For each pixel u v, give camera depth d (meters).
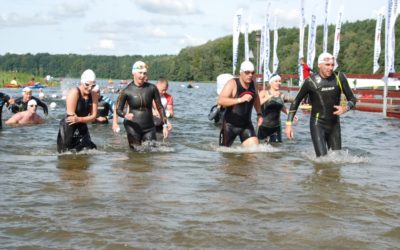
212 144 9.55
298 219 4.33
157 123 11.09
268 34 33.38
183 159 7.68
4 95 11.88
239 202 4.89
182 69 145.50
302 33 29.50
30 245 3.64
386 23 18.62
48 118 14.97
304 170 6.75
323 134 8.11
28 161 7.34
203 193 5.27
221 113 13.19
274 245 3.69
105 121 13.63
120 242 3.71
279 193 5.30
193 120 14.77
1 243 3.68
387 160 7.71
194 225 4.13
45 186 5.54
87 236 3.83
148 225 4.11
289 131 8.51
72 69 186.50
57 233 3.90
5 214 4.38
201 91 57.75
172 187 5.55
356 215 4.47
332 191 5.41
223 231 3.98
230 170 6.70
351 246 3.68
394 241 3.79
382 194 5.28
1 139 9.91
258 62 36.97
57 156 7.91
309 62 29.20
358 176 6.32
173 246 3.64
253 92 8.97
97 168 6.78
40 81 67.56
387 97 20.28
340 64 95.38
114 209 4.59
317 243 3.74
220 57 139.62
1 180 5.84
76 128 8.46
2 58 187.62
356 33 102.88
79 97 8.33
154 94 9.26
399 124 14.63
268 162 7.43
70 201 4.87
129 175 6.27
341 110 8.02
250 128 9.12
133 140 8.95
